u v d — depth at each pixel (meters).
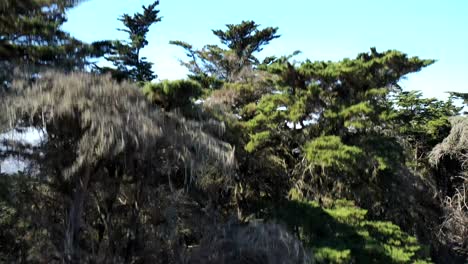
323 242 17.86
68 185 15.34
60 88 14.30
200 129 17.00
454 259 28.48
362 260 17.88
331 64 24.73
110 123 13.88
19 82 14.77
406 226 25.22
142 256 16.25
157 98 17.95
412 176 26.38
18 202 15.63
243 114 25.19
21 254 15.51
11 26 18.97
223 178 19.31
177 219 18.05
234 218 18.33
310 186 23.02
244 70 28.16
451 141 30.95
